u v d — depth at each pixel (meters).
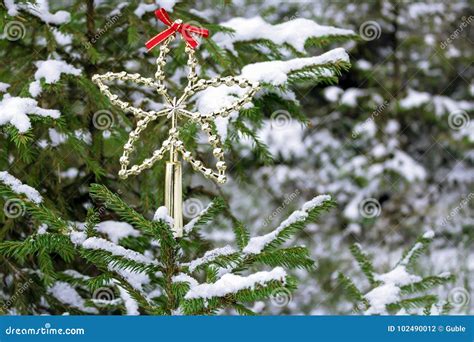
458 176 4.49
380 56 4.56
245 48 2.14
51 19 2.04
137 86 2.24
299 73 1.72
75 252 1.32
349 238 4.17
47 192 2.03
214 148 1.33
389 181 4.29
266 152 1.87
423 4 4.43
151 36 2.10
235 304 1.31
